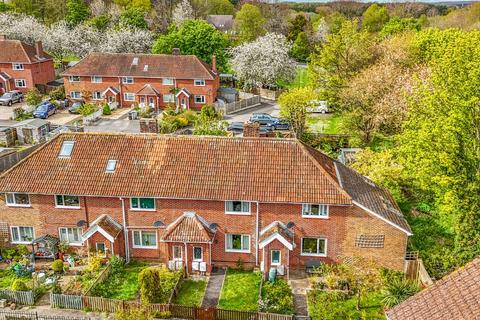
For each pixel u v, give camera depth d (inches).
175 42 4128.9
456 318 789.9
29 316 1254.9
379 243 1443.2
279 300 1318.9
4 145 2583.7
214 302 1341.0
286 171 1471.5
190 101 3390.7
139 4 6190.9
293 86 4136.3
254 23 5487.2
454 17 5605.3
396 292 1306.6
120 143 1571.1
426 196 1851.6
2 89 3700.8
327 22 6368.1
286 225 1460.4
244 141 1541.6
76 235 1546.5
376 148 2375.7
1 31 4443.9
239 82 4028.1
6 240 1557.6
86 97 3462.1
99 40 4404.5
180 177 1483.8
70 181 1491.1
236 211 1466.5
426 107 1571.1
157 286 1280.8
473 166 1459.2
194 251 1462.8
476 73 1443.2
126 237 1519.4
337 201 1401.3
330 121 3046.3
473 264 860.0
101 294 1357.0
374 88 2410.2
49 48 4335.6
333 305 1323.8
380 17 5885.8
